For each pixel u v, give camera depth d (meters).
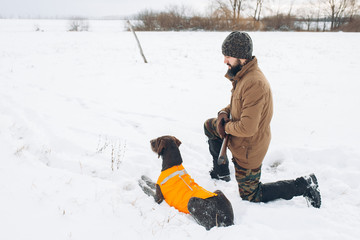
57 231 2.53
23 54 12.95
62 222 2.64
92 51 14.77
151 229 2.63
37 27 32.28
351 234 2.58
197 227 2.66
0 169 3.42
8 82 7.73
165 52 14.98
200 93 7.79
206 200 2.71
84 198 3.03
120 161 3.98
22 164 3.63
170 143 3.15
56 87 7.77
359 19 36.84
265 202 3.16
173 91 7.91
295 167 4.11
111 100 6.93
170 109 6.46
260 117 2.69
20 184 3.17
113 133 4.99
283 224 2.77
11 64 10.37
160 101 7.01
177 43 19.16
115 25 45.94
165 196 3.07
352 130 5.30
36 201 2.91
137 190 3.40
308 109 6.46
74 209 2.84
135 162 4.07
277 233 2.62
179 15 35.50
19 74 8.91
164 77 9.53
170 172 3.06
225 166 3.65
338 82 8.83
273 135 5.11
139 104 6.73
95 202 2.98
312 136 5.07
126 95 7.40
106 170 3.76
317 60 12.69
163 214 2.89
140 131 5.20
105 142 4.46
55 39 20.14
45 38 20.59
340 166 4.05
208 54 14.59
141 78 9.30
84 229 2.58
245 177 3.04
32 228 2.53
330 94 7.61
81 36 22.95
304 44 18.58
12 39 18.97
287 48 16.73
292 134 5.15
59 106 6.16
